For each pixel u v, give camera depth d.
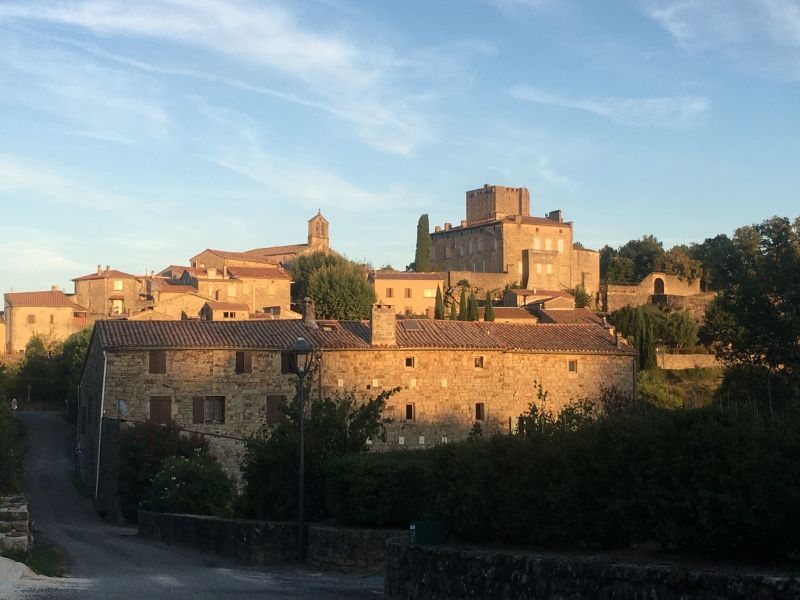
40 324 133.62
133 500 51.50
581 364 66.31
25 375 105.88
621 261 162.88
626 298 144.88
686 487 16.08
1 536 28.88
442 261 168.75
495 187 171.50
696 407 17.14
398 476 28.80
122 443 52.19
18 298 134.62
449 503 22.66
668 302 140.00
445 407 61.59
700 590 14.10
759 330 75.00
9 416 54.97
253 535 31.59
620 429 18.08
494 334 65.75
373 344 60.38
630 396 66.56
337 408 36.56
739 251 95.31
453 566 20.02
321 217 186.25
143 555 34.34
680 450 16.22
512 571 18.03
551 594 16.84
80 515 55.66
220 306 113.19
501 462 21.23
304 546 30.81
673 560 16.03
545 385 65.00
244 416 57.88
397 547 22.67
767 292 77.75
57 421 94.50
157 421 56.50
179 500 43.03
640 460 17.22
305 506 33.84
